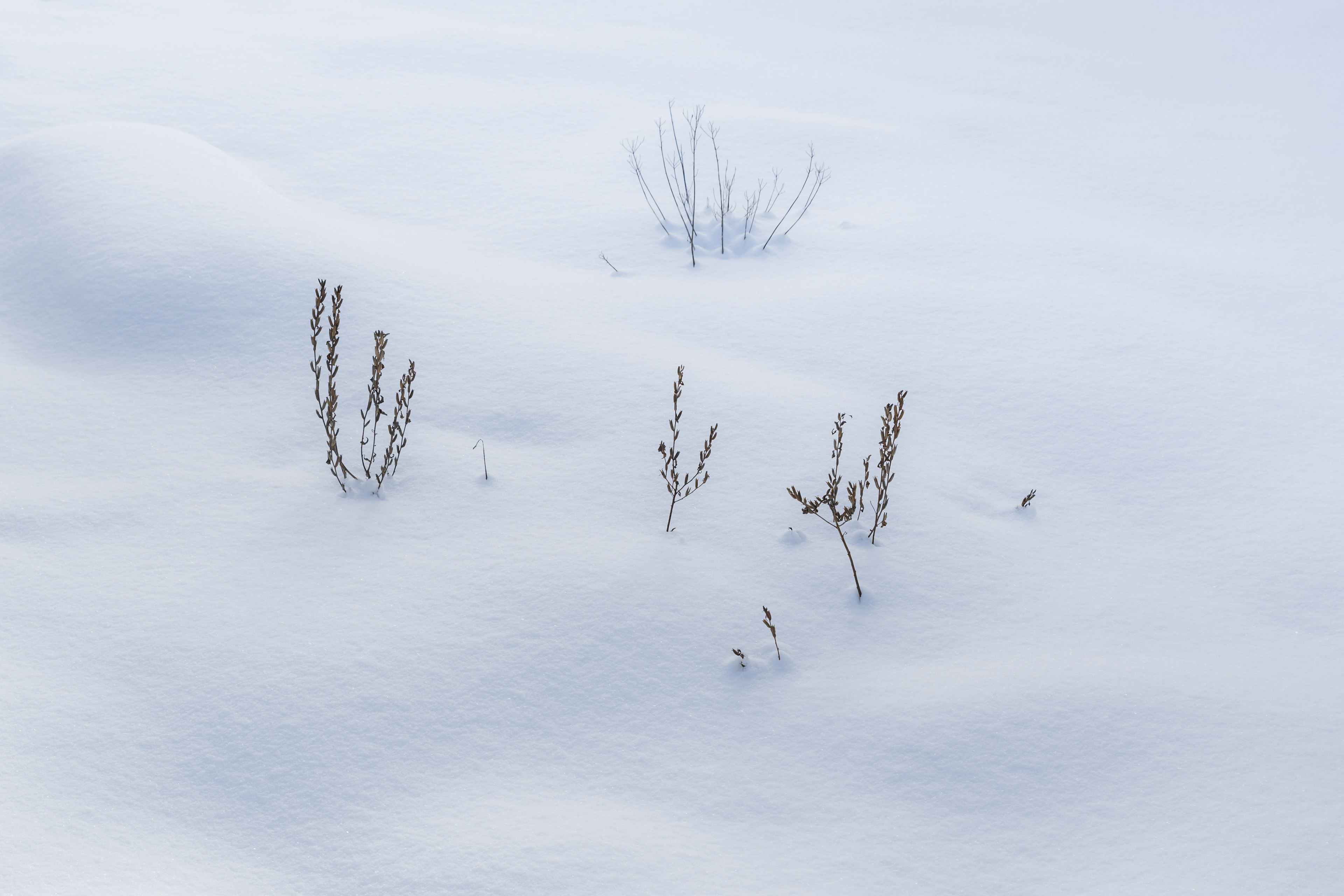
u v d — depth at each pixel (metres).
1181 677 2.74
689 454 3.71
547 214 6.43
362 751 2.50
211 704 2.60
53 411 3.87
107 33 9.62
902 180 7.17
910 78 10.18
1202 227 6.48
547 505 3.41
